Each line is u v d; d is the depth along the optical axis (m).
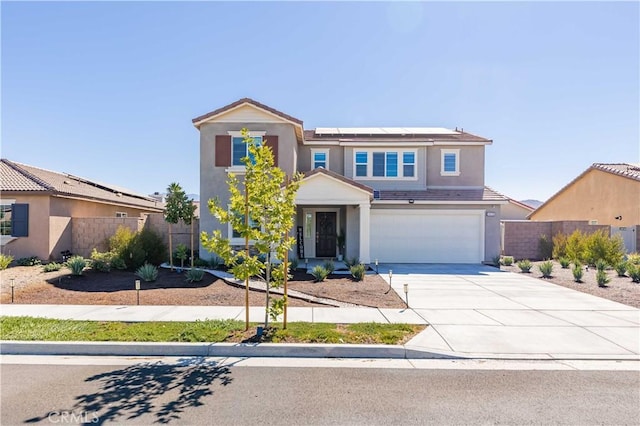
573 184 27.30
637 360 5.77
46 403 4.36
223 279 12.04
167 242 17.16
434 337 6.61
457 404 4.39
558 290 11.08
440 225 17.91
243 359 5.83
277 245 7.11
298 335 6.50
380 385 4.90
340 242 18.22
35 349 6.02
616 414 4.17
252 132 16.22
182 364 5.60
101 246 16.58
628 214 22.23
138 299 9.14
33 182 15.75
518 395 4.61
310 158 19.27
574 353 5.96
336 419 4.05
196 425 3.92
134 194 26.27
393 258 17.86
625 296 10.20
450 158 19.30
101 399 4.46
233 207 6.98
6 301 9.18
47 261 15.06
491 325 7.37
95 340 6.22
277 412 4.20
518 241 20.55
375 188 18.94
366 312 8.34
